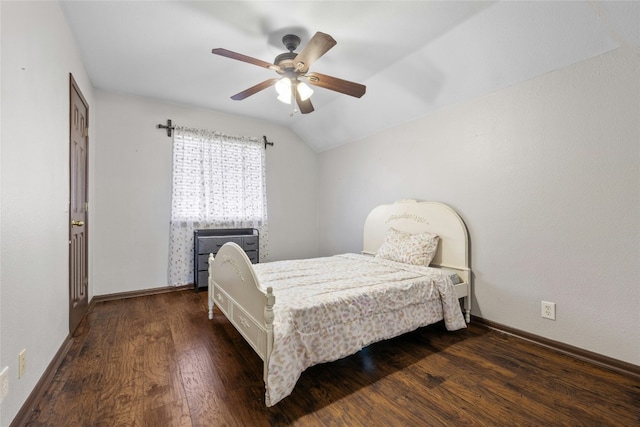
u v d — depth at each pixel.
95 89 3.24
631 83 1.77
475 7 1.99
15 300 1.28
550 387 1.67
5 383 1.19
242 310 1.85
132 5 1.98
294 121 4.35
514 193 2.35
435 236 2.80
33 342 1.48
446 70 2.54
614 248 1.84
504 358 2.00
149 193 3.53
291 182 4.64
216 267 2.53
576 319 2.01
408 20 2.12
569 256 2.04
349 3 1.96
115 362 1.90
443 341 2.28
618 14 1.69
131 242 3.42
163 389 1.62
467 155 2.69
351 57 2.60
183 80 3.08
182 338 2.28
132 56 2.61
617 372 1.81
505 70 2.29
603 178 1.88
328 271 2.51
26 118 1.42
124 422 1.36
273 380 1.45
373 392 1.62
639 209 1.75
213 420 1.38
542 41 2.00
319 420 1.40
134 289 3.43
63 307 2.02
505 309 2.41
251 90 2.38
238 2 1.95
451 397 1.58
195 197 3.75
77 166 2.46
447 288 2.35
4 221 1.20
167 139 3.65
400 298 2.08
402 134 3.38
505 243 2.41
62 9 1.99
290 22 2.15
